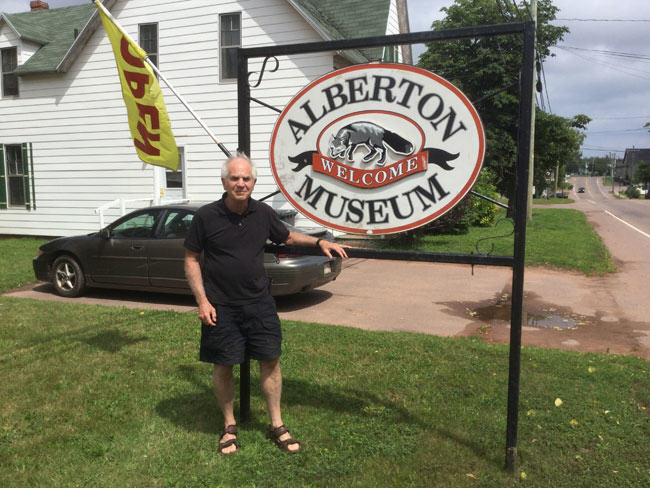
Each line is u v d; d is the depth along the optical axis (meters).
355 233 3.32
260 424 3.59
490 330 6.16
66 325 5.93
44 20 17.92
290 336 5.48
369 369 4.54
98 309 6.69
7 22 14.83
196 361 4.75
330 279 7.39
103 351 5.02
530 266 10.88
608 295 8.27
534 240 14.40
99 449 3.22
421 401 3.90
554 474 2.96
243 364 3.55
